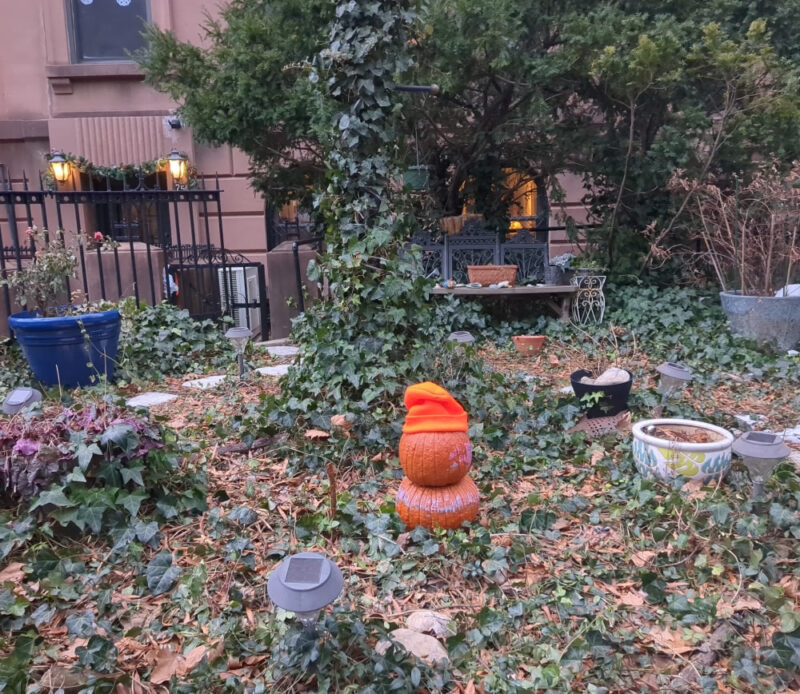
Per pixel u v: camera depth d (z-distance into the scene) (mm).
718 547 2955
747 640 2490
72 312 6117
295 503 3480
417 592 2746
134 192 7590
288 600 1989
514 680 2221
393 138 4734
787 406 5293
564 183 11250
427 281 4578
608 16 7293
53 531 3115
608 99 8086
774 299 6910
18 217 12508
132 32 12531
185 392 5910
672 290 8477
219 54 7910
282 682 2186
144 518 3268
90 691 2123
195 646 2379
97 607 2627
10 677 2160
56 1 12203
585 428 4477
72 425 3418
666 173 8164
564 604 2635
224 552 3020
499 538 3125
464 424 3119
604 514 3434
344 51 4336
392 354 4461
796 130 7512
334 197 4566
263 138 8281
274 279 9023
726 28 8047
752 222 7648
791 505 3354
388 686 2111
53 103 12367
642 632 2521
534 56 7656
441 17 6879
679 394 5328
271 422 4289
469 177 9141
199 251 10836
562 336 7875
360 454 4016
